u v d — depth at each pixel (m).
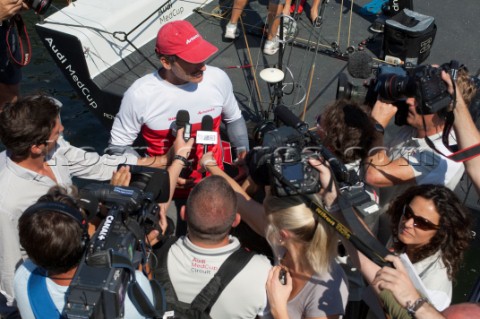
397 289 1.91
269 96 4.74
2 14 3.60
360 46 5.27
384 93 3.03
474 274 3.61
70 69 4.66
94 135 5.58
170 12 5.34
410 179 2.87
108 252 2.04
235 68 5.04
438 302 2.43
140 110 3.24
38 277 2.21
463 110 2.44
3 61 4.35
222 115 3.60
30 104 2.59
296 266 2.33
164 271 2.36
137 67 4.86
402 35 4.75
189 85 3.25
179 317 2.32
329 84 4.88
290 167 2.12
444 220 2.41
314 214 2.21
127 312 2.14
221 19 5.63
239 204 2.77
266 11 5.74
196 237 2.29
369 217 2.68
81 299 1.97
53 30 4.49
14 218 2.65
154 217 2.47
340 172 2.14
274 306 2.25
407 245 2.54
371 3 5.81
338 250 2.64
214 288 2.29
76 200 2.35
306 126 2.35
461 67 2.85
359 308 2.83
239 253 2.33
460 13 5.86
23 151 2.60
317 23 5.53
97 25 4.61
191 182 3.42
